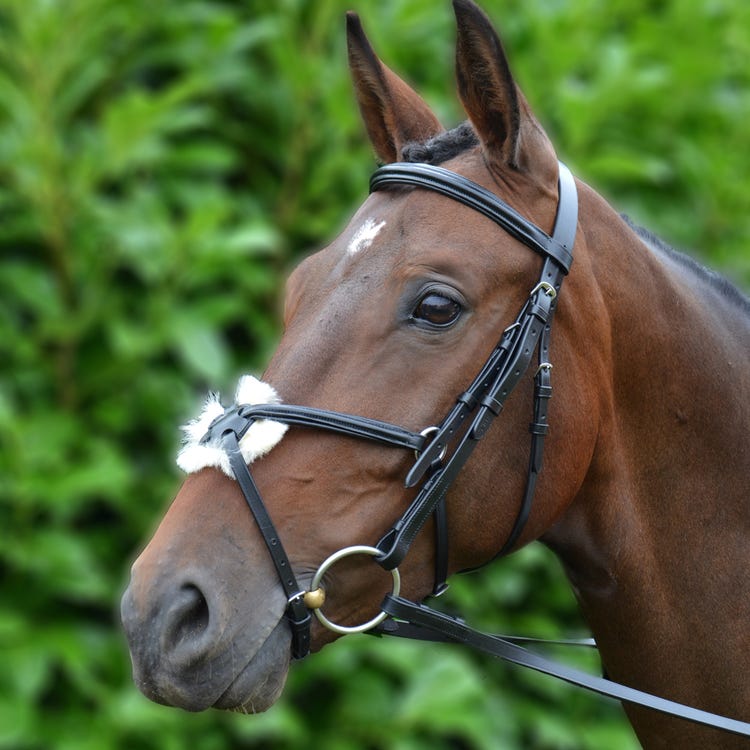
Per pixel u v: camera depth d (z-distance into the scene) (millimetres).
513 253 2990
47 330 5270
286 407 2857
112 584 5445
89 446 5328
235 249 5219
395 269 2941
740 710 3354
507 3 6613
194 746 5258
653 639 3348
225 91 6066
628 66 5918
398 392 2881
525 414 2990
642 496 3324
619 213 3557
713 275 3682
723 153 6352
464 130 3232
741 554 3373
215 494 2834
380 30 5840
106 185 5887
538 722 5707
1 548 5066
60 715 5176
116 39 5906
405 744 5348
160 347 5527
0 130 5523
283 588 2801
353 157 5805
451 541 2986
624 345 3242
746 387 3457
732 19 6969
